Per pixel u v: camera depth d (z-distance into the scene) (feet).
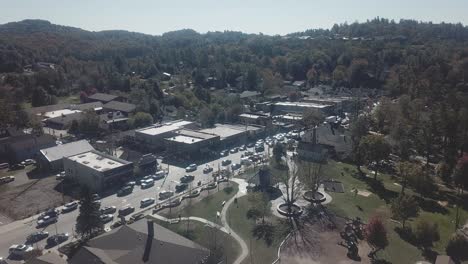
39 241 271.28
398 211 287.28
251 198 318.86
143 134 509.76
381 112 576.61
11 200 341.62
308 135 515.09
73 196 352.28
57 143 505.66
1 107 549.95
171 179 393.70
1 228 290.35
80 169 383.65
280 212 314.96
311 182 352.08
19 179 395.75
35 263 219.82
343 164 445.78
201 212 314.96
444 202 345.31
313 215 313.94
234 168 426.92
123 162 394.11
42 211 319.68
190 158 460.14
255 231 285.43
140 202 336.90
